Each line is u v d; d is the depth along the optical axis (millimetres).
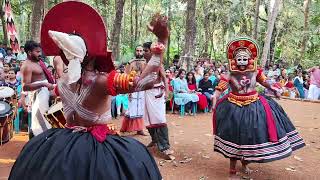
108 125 2912
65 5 2762
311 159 6742
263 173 5871
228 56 5480
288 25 29328
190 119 10109
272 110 5363
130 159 2770
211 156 6656
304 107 13211
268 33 19234
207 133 8422
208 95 11289
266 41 19359
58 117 3832
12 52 14758
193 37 14273
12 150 6387
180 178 5535
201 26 31953
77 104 2777
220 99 5617
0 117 5668
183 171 5832
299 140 5520
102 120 2834
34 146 2828
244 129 5215
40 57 5465
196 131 8617
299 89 16250
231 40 5438
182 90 10742
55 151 2701
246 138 5199
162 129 6332
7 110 5801
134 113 7629
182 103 10625
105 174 2650
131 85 2637
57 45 2699
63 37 2600
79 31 2750
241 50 5402
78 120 2832
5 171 5402
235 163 5602
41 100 5250
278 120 5328
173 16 27953
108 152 2748
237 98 5410
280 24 28703
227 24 28547
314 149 7418
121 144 2855
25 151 2834
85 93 2736
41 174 2646
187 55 14156
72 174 2631
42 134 2912
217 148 5555
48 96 5316
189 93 10930
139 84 2637
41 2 13328
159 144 6355
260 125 5195
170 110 11102
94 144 2740
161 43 2686
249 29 30734
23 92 5965
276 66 19688
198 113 11055
